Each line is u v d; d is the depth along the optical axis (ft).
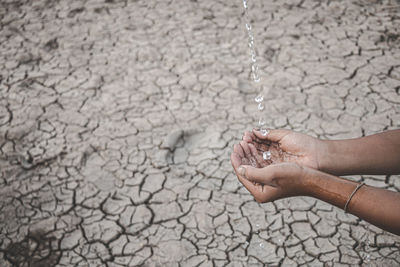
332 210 4.70
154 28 7.34
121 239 4.63
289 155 3.80
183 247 4.53
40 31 7.46
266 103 5.74
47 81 6.38
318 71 6.19
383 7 7.49
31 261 4.49
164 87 6.14
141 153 5.33
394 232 3.10
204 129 5.52
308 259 4.39
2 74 6.55
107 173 5.16
